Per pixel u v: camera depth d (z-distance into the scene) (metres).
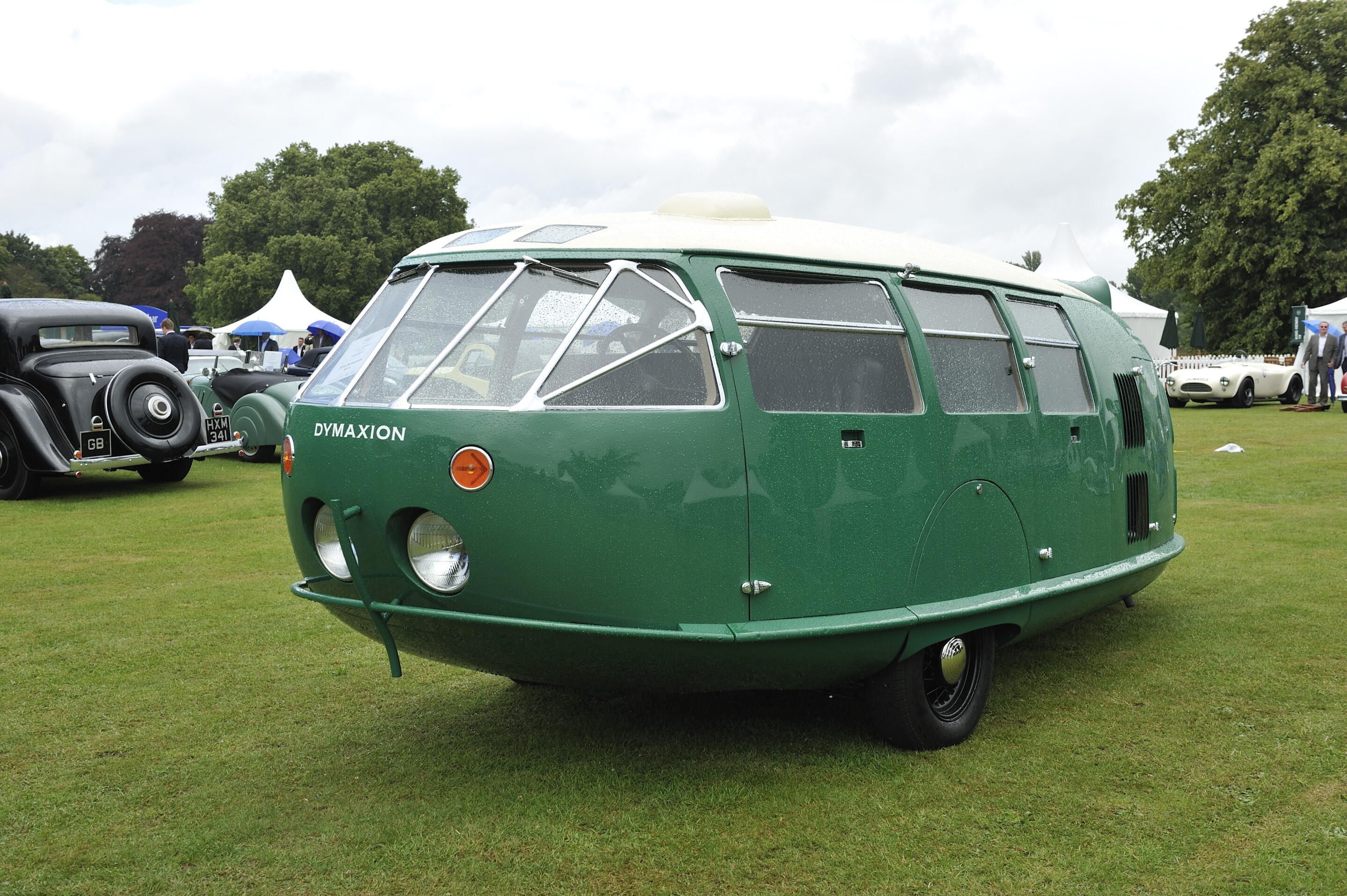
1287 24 36.41
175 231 76.50
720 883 3.12
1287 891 3.05
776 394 3.75
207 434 13.07
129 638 5.89
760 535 3.62
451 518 3.53
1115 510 5.38
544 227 4.11
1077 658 5.43
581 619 3.51
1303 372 25.50
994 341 4.66
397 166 57.66
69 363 11.50
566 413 3.51
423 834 3.45
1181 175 38.12
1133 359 5.91
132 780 3.93
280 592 7.01
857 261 4.14
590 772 3.95
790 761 4.05
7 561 8.05
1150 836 3.40
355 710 4.70
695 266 3.74
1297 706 4.61
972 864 3.22
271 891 3.10
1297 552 7.86
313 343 18.81
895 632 3.90
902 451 4.02
